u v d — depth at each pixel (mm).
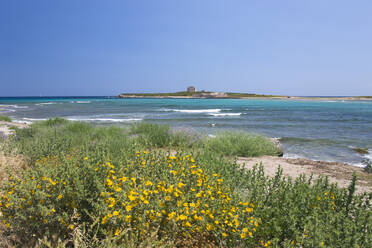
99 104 65062
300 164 7230
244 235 2252
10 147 5590
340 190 3371
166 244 2150
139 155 3434
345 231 2240
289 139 13930
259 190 3076
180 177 2992
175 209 2328
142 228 2143
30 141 6996
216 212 2537
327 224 2352
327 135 15523
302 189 3150
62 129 11906
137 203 2268
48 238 2291
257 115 32875
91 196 2484
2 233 2443
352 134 16000
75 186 2467
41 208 2260
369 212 2479
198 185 2871
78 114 31938
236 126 20141
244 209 2543
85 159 2922
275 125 21188
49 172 2725
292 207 2557
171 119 25625
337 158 9422
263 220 2543
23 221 2363
